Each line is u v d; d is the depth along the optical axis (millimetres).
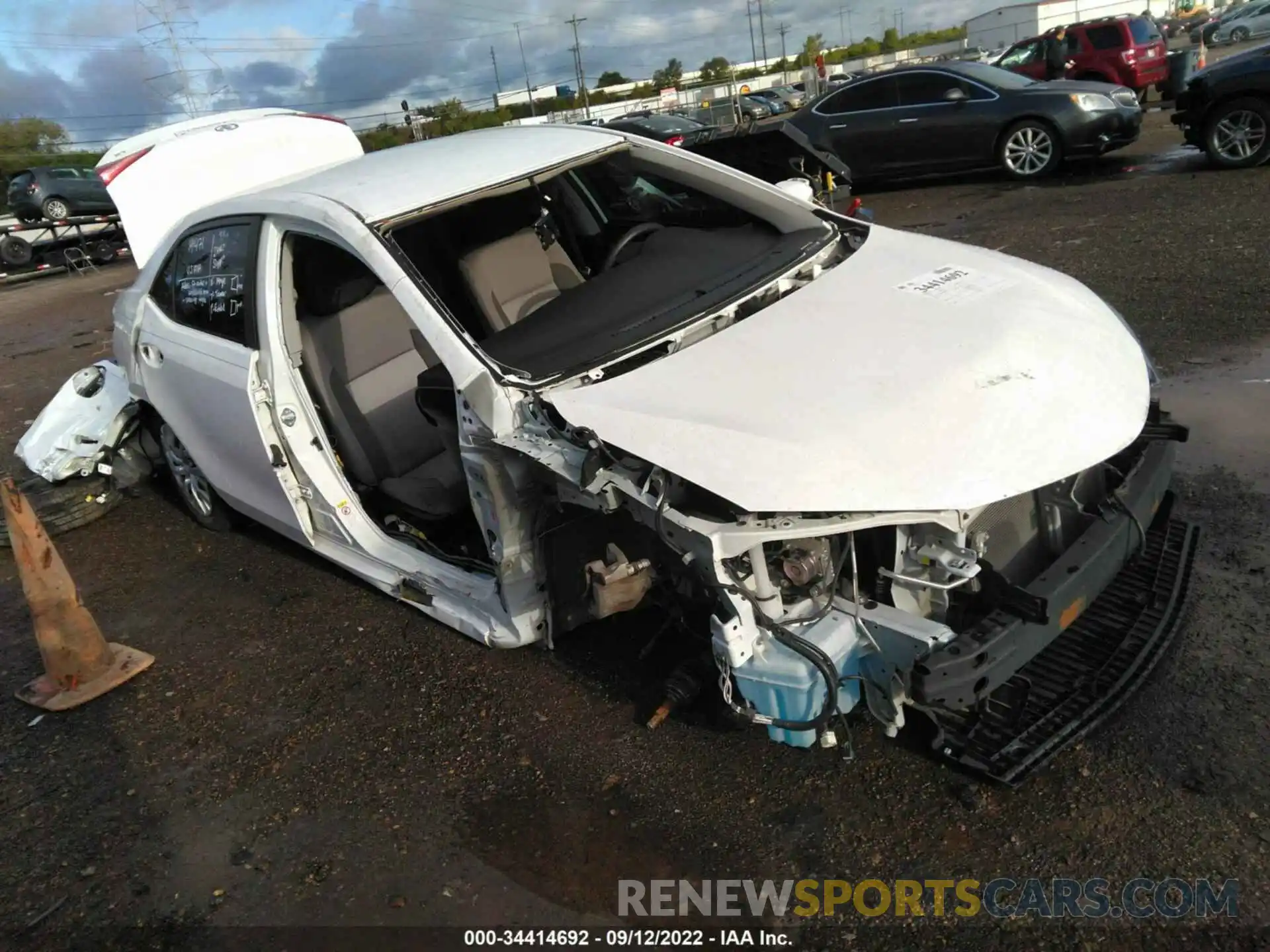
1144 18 15250
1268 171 8859
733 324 2932
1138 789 2350
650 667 3105
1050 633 2289
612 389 2580
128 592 4445
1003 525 2420
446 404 3010
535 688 3152
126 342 4488
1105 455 2328
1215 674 2682
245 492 4117
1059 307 2865
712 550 2162
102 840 2850
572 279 3850
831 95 11750
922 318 2742
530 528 2781
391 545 3490
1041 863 2213
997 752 2359
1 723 3543
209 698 3486
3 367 10094
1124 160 11023
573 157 3494
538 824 2596
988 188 10805
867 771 2543
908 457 2201
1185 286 5887
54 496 5121
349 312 3707
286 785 2945
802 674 2203
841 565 2291
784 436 2273
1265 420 4051
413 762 2936
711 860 2383
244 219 3592
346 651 3631
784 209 3576
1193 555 2900
